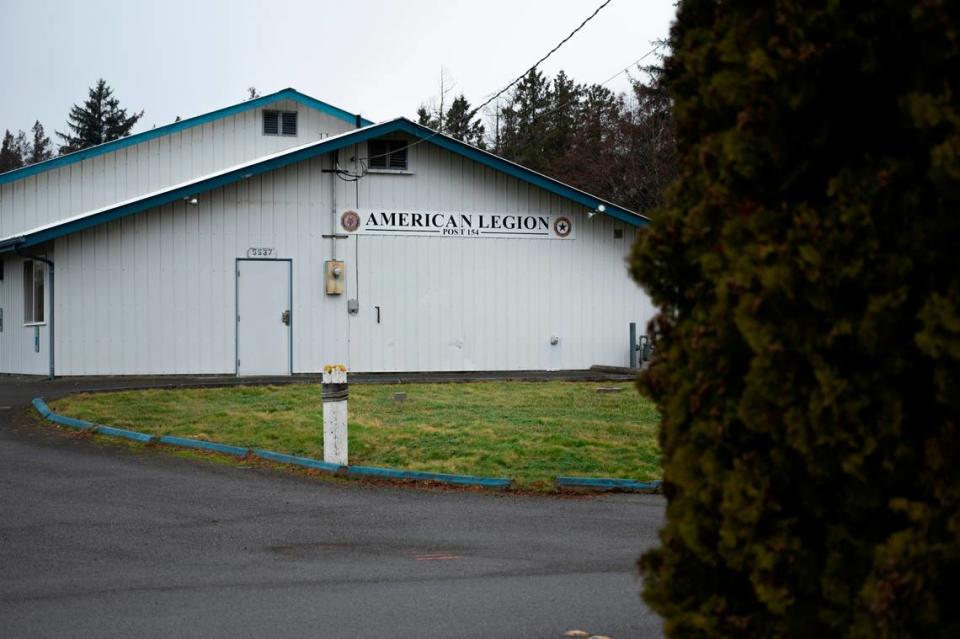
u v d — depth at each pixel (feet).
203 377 75.31
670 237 13.73
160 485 37.35
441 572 25.86
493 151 205.16
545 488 38.75
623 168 158.30
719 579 12.94
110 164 95.25
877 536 11.39
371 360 79.56
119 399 57.62
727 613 12.63
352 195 79.41
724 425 12.29
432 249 80.94
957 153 10.21
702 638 12.85
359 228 79.56
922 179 11.13
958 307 10.32
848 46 11.58
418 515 33.76
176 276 76.07
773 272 11.39
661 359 13.87
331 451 41.19
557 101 206.18
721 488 12.34
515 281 82.69
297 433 46.96
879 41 11.51
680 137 14.20
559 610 22.11
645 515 34.35
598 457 43.09
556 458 42.65
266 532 30.68
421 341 80.64
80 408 53.52
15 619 21.18
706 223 12.98
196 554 27.68
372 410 54.34
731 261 12.19
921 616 10.44
